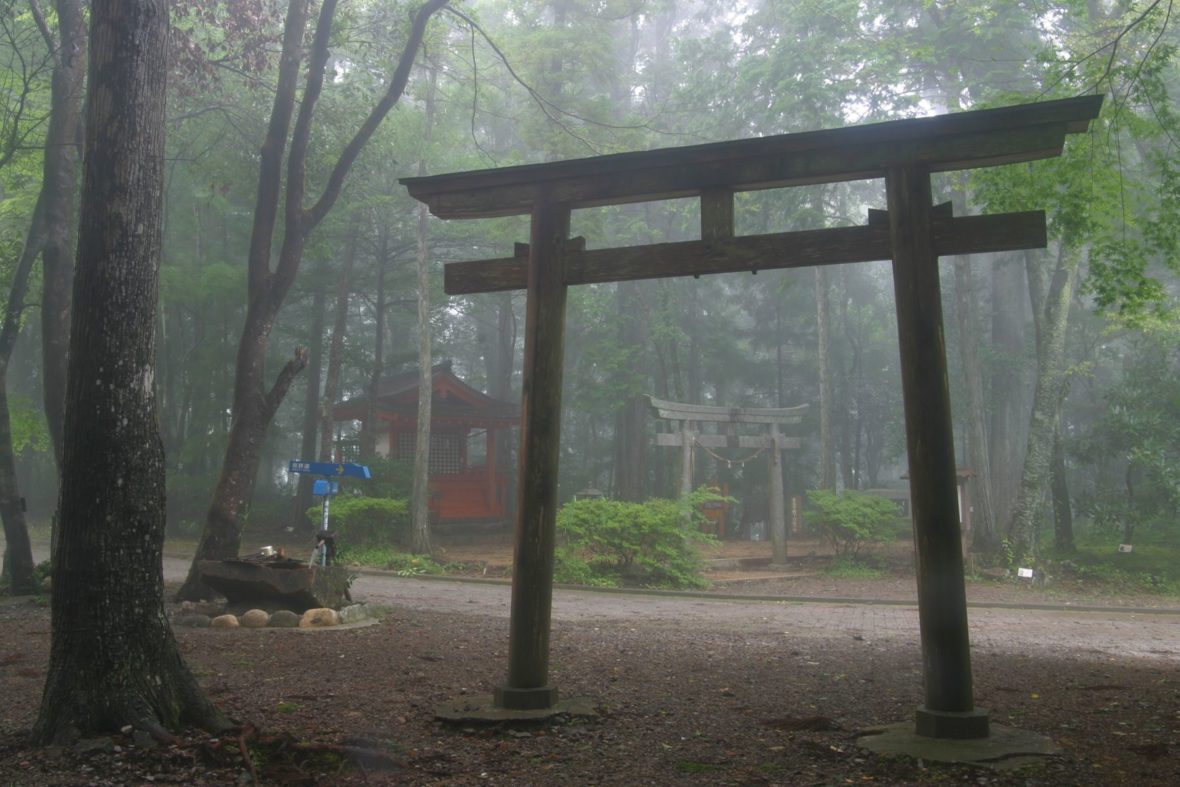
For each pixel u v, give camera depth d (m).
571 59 24.47
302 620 10.83
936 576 5.48
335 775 4.86
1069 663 8.99
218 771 4.89
